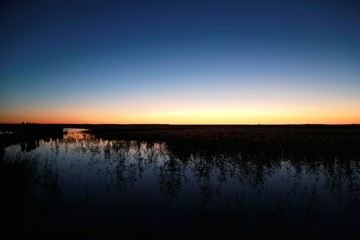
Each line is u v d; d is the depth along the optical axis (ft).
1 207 24.32
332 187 34.01
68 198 28.63
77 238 19.40
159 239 19.42
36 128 112.06
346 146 68.33
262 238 19.65
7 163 33.96
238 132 131.13
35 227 21.20
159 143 93.25
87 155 63.26
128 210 25.23
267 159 54.39
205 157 57.72
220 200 28.53
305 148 66.49
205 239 19.44
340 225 21.99
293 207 26.43
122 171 43.68
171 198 29.04
